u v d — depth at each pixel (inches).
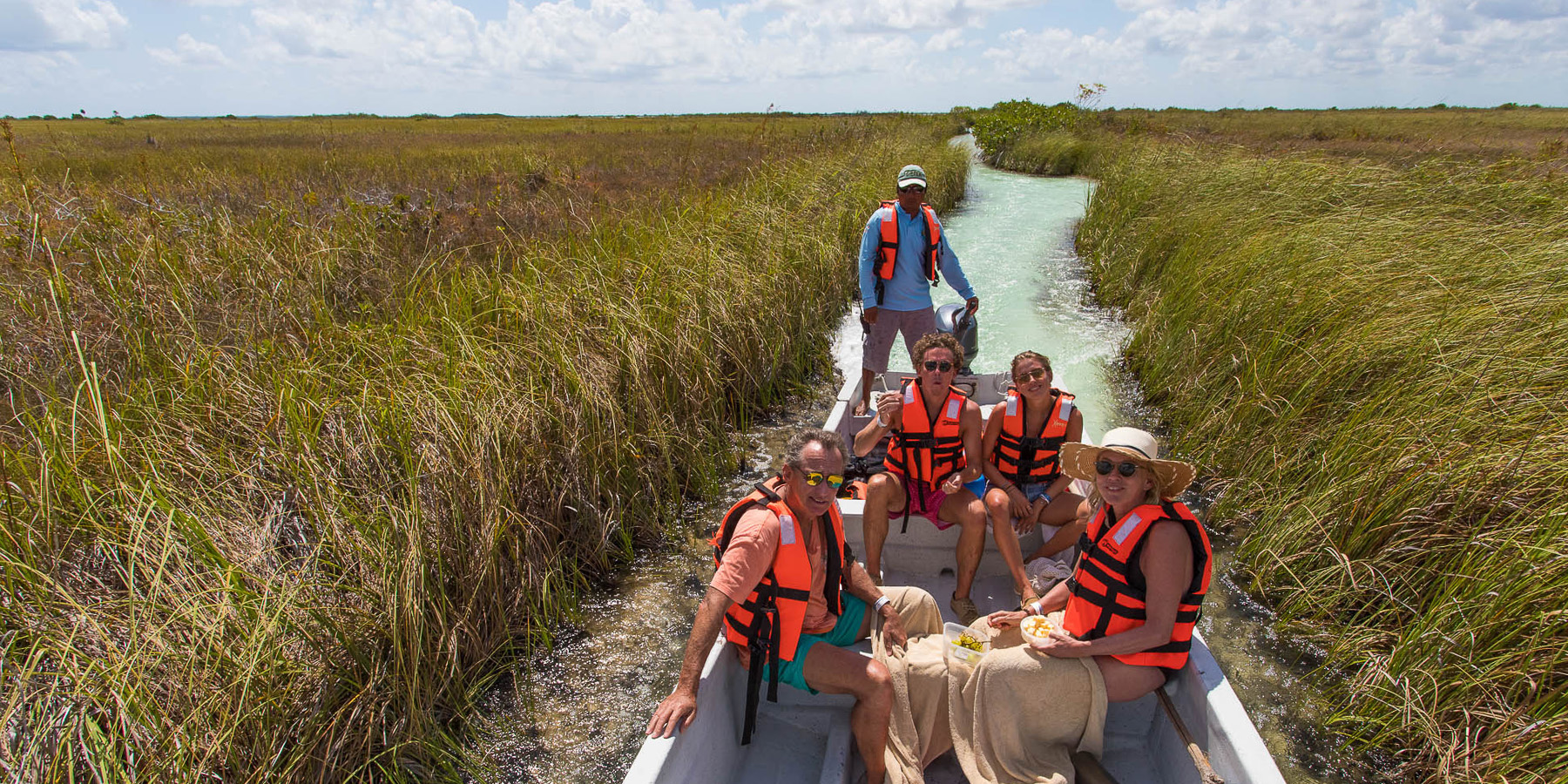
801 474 110.1
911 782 106.0
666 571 176.7
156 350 197.3
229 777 107.7
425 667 130.8
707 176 602.2
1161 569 103.1
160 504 124.3
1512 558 128.4
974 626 125.0
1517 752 107.0
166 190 402.9
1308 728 127.6
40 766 98.2
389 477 153.3
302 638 120.2
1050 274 432.8
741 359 256.1
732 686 117.6
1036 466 153.0
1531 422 155.5
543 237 319.9
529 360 198.2
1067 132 970.1
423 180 542.0
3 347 190.4
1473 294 203.6
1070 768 106.3
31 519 128.6
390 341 193.5
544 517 172.1
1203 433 221.0
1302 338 221.6
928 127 1136.8
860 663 109.4
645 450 204.2
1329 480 171.2
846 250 396.8
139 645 111.7
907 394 148.6
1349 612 150.6
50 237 250.8
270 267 251.4
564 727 131.6
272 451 154.6
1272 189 396.5
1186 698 108.0
